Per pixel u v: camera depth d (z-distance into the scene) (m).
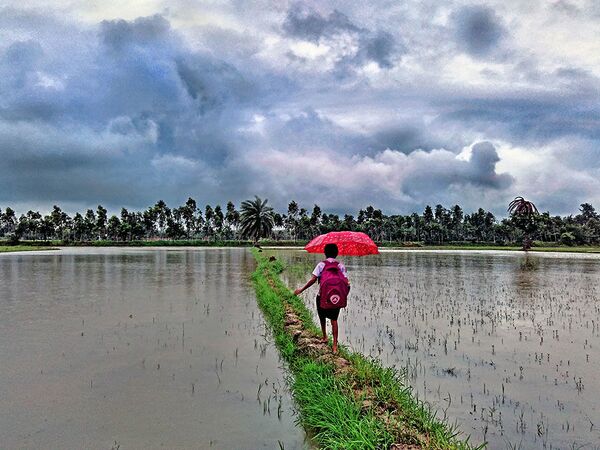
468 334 11.26
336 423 5.35
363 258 52.66
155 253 64.50
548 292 19.80
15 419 5.95
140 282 22.84
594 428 5.79
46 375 7.76
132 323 12.25
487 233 157.75
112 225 134.50
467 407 6.47
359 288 21.25
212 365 8.41
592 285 22.86
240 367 8.28
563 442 5.40
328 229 145.62
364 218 161.12
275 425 5.84
